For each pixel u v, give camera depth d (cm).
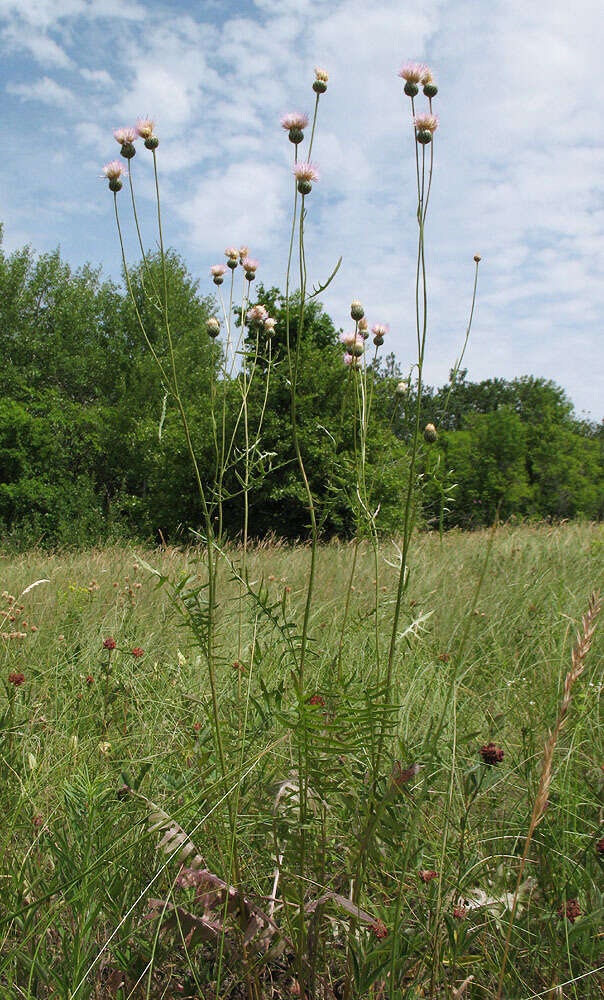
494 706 288
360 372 181
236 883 149
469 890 164
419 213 149
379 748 141
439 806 196
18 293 3005
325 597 471
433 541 687
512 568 552
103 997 145
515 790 212
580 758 232
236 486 1372
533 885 167
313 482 1357
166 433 1580
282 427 1356
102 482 2453
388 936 136
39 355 2914
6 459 2150
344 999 135
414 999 130
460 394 3366
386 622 344
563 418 2697
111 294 3206
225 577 444
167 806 175
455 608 434
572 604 438
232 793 154
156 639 395
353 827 145
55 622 420
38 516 1991
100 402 2928
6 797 202
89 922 140
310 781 142
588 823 183
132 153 170
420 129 151
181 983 146
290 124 163
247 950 138
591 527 839
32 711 273
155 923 152
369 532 174
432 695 281
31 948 148
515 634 411
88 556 765
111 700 275
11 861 169
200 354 2484
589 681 275
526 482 2350
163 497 1628
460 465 2138
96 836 172
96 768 225
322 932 148
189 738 227
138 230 168
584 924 137
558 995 131
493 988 142
